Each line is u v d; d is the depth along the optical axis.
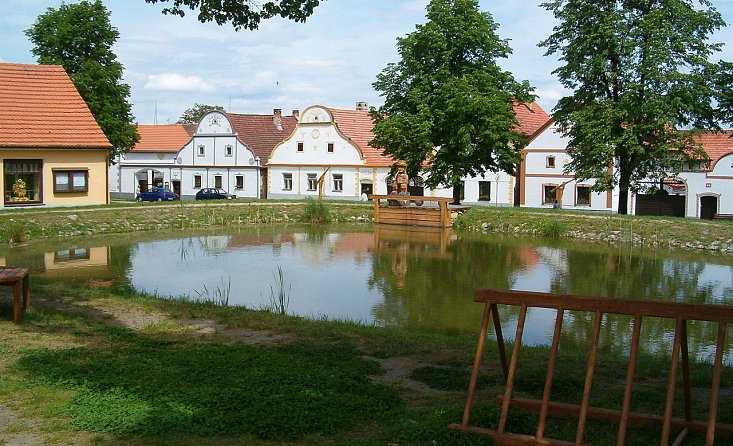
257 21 14.95
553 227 39.38
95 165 42.38
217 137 66.44
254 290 20.89
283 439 6.83
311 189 62.19
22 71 43.25
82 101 43.59
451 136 43.22
